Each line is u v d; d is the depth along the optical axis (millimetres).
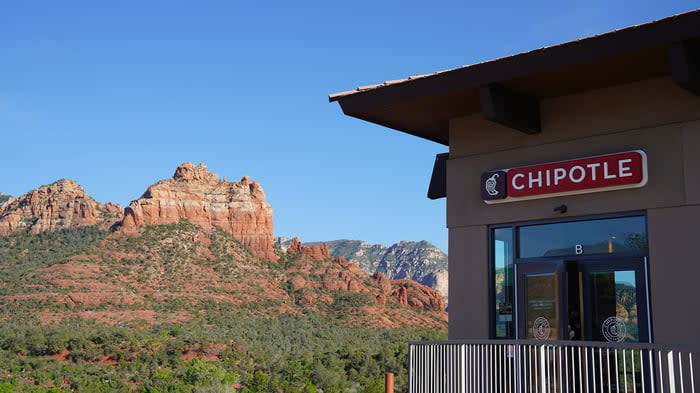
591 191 11281
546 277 11695
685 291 10234
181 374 107438
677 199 10445
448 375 10836
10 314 158500
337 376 102812
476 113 12906
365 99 12281
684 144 10516
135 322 159750
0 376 101312
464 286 12719
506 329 12148
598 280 11242
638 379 10164
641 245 10852
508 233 12359
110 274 181000
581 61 10047
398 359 114250
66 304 166250
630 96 11148
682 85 9562
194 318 167750
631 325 10766
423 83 11625
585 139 11516
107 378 104812
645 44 9500
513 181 12062
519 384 9680
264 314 183625
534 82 11156
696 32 9086
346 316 197375
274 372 113250
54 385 101688
